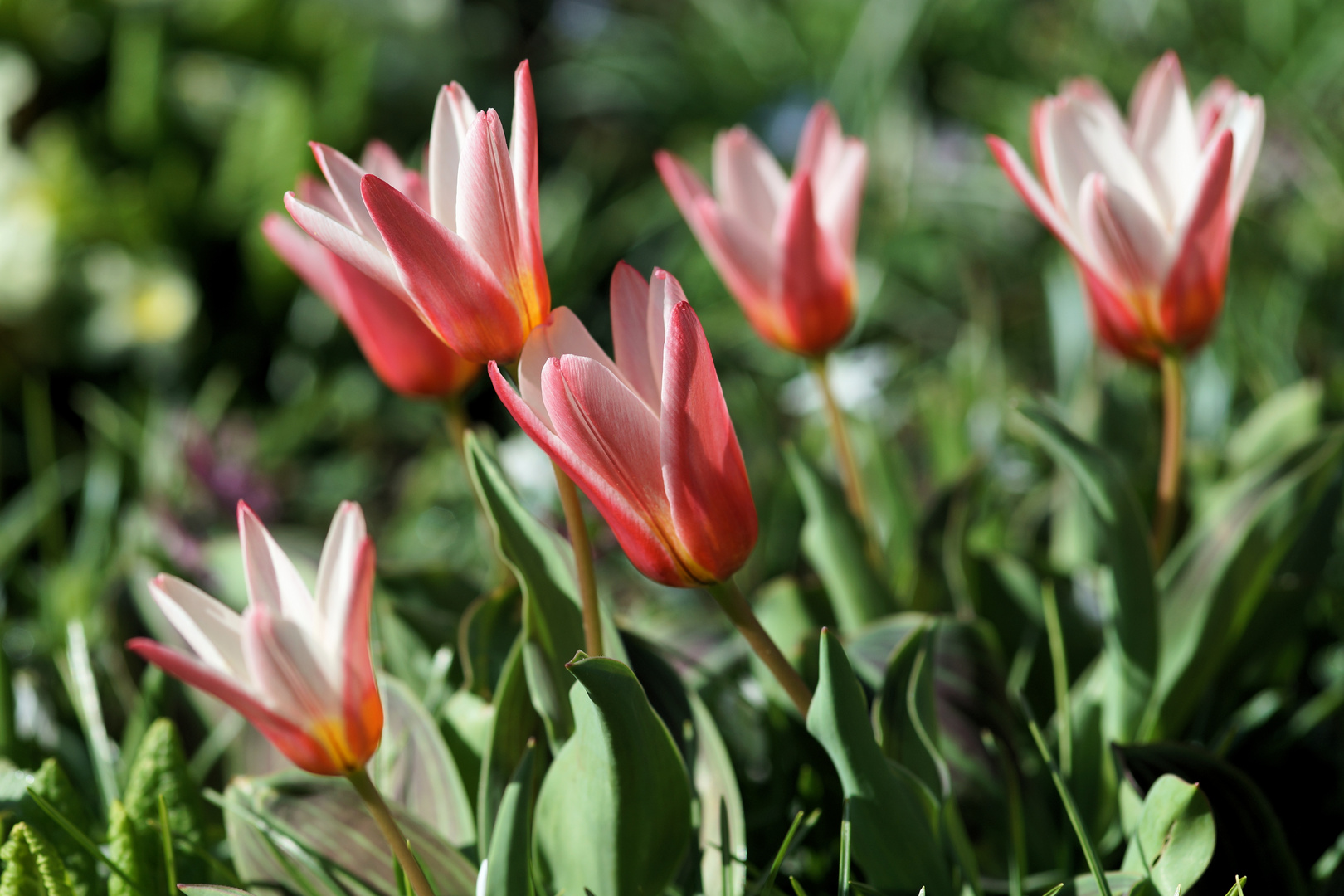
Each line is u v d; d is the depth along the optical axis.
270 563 0.76
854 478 0.93
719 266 0.91
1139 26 2.47
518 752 0.82
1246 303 1.57
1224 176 0.82
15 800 0.84
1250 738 0.90
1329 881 0.86
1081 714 0.86
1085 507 0.98
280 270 2.14
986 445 1.35
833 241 0.90
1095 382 1.29
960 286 2.13
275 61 2.42
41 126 2.28
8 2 2.22
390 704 0.86
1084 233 0.84
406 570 0.95
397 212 0.75
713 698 0.89
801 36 2.79
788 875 0.86
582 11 3.13
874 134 2.38
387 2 2.72
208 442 1.49
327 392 2.08
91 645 1.11
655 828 0.77
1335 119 2.04
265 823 0.82
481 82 2.81
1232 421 1.49
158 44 2.17
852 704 0.77
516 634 0.87
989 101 2.48
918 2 2.39
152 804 0.83
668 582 0.77
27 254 2.02
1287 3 2.31
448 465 1.79
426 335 0.87
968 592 0.94
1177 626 0.88
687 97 2.81
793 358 1.98
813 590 0.94
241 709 0.74
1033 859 0.85
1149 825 0.79
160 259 2.11
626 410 0.75
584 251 2.40
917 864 0.79
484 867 0.78
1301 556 0.92
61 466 1.84
